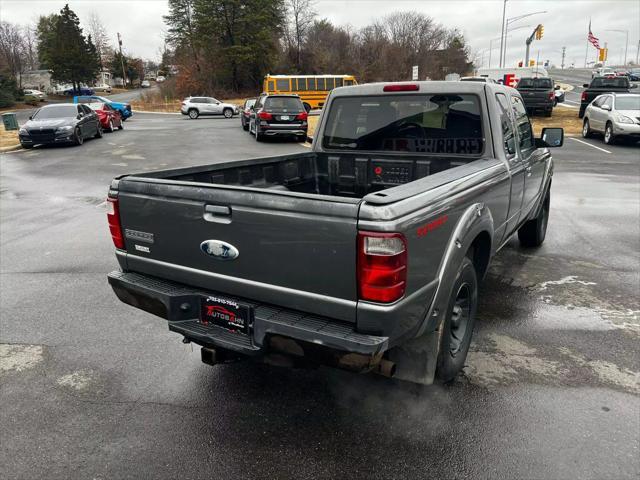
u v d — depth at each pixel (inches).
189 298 114.9
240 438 113.3
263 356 108.3
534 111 1025.5
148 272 123.1
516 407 123.0
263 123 745.0
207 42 2465.6
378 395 129.3
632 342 156.1
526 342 156.2
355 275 91.9
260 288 104.0
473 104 159.8
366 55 2635.3
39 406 126.6
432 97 166.2
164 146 722.2
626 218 314.2
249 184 159.0
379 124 177.8
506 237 175.6
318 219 93.2
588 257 239.1
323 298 96.7
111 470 104.0
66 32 3240.7
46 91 3629.4
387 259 88.7
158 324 174.1
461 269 119.9
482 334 161.5
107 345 158.7
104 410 124.6
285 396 129.6
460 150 165.5
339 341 93.6
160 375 140.7
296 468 103.7
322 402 126.6
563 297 191.2
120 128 1067.3
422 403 125.1
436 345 115.6
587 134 760.3
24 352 154.4
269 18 2477.9
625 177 463.5
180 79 2484.0
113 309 186.4
